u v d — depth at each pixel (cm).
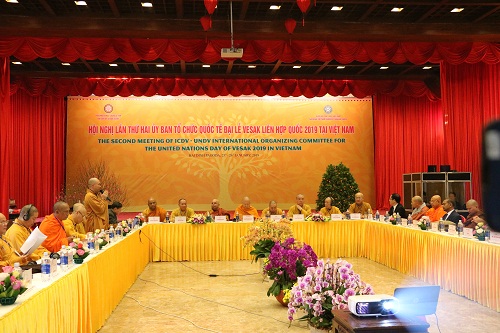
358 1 892
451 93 1166
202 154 1564
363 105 1619
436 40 1024
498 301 533
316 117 1603
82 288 418
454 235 648
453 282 626
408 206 1288
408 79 1471
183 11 958
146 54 993
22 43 962
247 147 1577
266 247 706
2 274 297
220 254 934
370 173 1616
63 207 585
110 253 548
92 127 1534
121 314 553
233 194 1569
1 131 1070
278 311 561
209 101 1570
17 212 1162
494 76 1102
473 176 1143
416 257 729
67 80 1363
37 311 306
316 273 340
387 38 1012
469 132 1143
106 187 1505
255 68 1397
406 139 1609
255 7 945
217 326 502
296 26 990
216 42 999
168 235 930
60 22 951
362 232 945
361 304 237
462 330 474
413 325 225
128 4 925
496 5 934
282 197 1581
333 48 1020
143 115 1551
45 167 1482
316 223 934
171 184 1551
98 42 977
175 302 609
